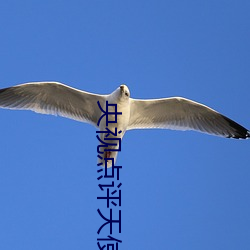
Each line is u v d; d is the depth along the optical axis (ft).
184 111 38.22
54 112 37.58
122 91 33.83
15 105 37.37
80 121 37.55
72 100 37.01
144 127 38.34
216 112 38.29
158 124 38.52
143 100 36.68
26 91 36.86
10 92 37.01
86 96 36.29
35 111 37.47
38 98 37.29
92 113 37.27
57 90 36.50
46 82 35.94
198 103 37.40
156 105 37.29
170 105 37.55
